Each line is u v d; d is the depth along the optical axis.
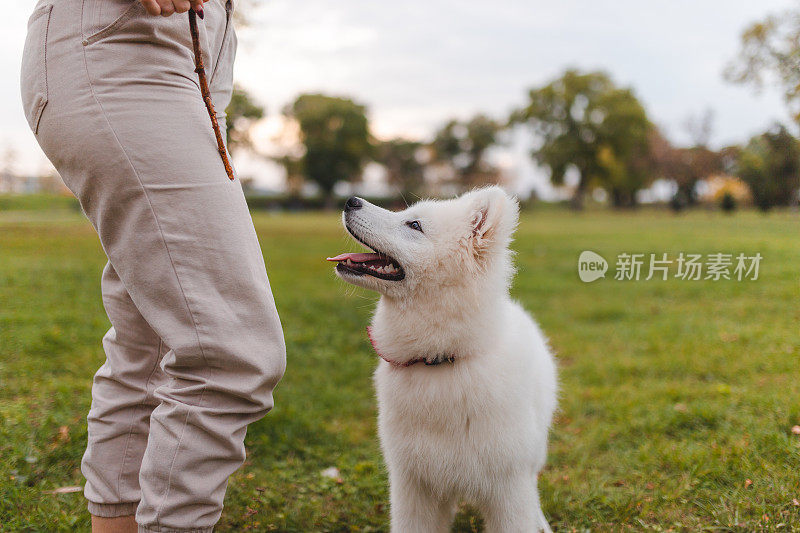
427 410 2.27
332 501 3.01
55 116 1.69
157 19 1.70
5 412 3.44
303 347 5.54
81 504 2.66
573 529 2.73
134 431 2.09
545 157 59.75
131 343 2.09
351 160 74.06
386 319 2.40
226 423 1.74
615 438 3.67
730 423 3.58
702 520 2.70
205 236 1.72
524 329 2.61
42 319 5.41
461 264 2.29
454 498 2.53
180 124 1.73
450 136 81.75
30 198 22.56
